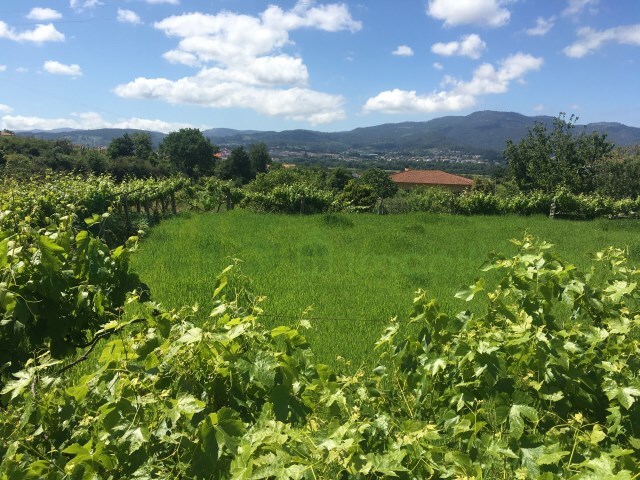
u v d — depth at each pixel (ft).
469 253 43.78
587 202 88.02
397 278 33.30
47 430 8.23
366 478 6.70
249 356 8.68
